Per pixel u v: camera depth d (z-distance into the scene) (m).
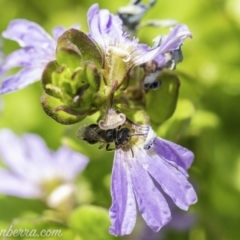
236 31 0.20
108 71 0.14
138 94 0.15
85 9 0.21
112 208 0.13
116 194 0.14
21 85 0.15
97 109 0.14
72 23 0.21
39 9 0.22
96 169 0.19
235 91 0.20
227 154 0.20
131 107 0.15
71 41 0.14
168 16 0.21
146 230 0.18
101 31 0.14
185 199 0.14
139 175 0.14
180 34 0.13
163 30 0.20
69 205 0.19
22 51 0.15
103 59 0.14
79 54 0.14
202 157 0.19
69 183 0.19
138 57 0.14
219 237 0.19
